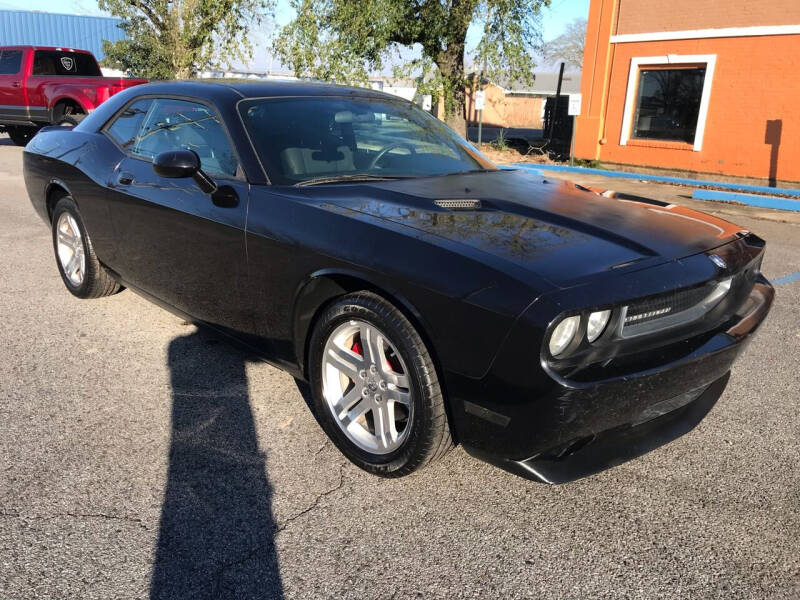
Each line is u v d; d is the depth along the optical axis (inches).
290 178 119.3
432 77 644.7
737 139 485.1
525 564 86.0
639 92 544.1
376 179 124.8
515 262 87.4
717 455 113.2
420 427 94.6
